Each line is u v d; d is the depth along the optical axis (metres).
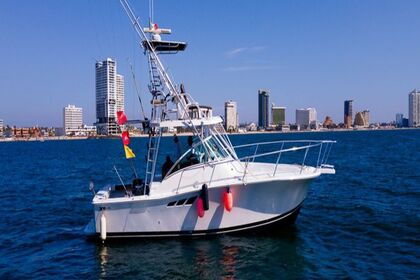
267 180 12.25
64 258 12.01
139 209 12.56
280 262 11.10
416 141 78.75
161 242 12.66
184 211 12.55
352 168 31.84
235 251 11.84
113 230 12.76
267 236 13.08
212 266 10.91
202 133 13.09
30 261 11.91
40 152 79.62
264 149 59.09
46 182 30.75
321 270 10.55
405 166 32.34
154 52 13.37
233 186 12.27
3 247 13.34
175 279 10.25
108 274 10.71
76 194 24.09
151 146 13.33
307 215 16.05
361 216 15.72
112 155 63.03
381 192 20.80
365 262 11.01
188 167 12.62
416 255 11.42
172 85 13.31
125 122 13.44
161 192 12.62
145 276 10.49
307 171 13.30
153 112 13.36
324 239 12.98
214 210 12.56
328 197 19.67
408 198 19.00
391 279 9.90
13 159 60.69
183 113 13.24
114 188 14.98
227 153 13.50
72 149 88.88
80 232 14.90
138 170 36.91
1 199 23.06
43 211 19.00
